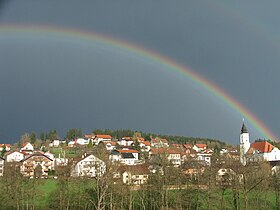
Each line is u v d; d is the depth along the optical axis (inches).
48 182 4168.3
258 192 3565.5
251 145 7765.8
